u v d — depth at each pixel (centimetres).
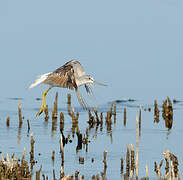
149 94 4403
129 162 1945
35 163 2023
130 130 2800
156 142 2450
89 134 2673
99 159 2105
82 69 1877
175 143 2423
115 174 1881
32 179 1791
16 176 1667
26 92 4391
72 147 2336
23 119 3111
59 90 4428
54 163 2031
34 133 2650
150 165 2008
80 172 1906
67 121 3094
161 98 4241
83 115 3353
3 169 1678
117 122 3083
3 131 2683
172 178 1789
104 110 3591
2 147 2288
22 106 3700
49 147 2320
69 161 2067
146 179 1806
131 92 4462
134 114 3416
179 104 3950
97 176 1723
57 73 1571
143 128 2867
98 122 3031
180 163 2030
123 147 2342
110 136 2614
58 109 3588
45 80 1591
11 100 4009
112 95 4309
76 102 3928
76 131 2536
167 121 3125
